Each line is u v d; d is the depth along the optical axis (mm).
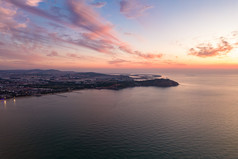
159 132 133500
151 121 160250
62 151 105875
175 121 160250
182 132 133375
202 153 101875
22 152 105125
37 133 133375
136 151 104812
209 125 149250
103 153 103062
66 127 145875
